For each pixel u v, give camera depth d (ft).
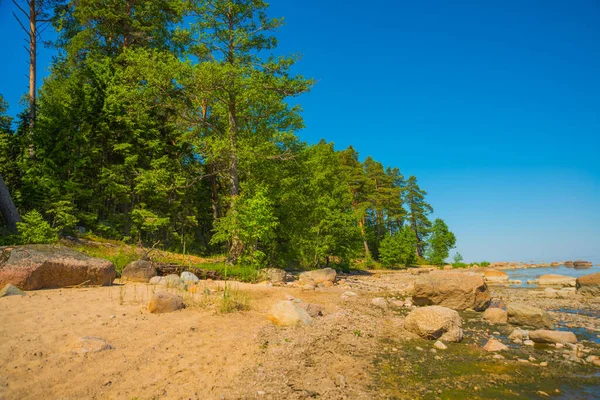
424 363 21.04
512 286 75.77
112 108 80.07
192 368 17.51
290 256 88.07
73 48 90.99
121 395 14.37
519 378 18.93
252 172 79.30
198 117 82.38
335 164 107.55
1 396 13.14
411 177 222.69
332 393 16.10
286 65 72.08
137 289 34.99
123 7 100.58
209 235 110.73
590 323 33.63
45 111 76.13
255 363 18.85
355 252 109.40
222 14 75.72
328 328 27.12
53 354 17.37
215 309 29.55
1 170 73.15
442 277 43.68
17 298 26.61
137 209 75.46
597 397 16.61
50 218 71.20
